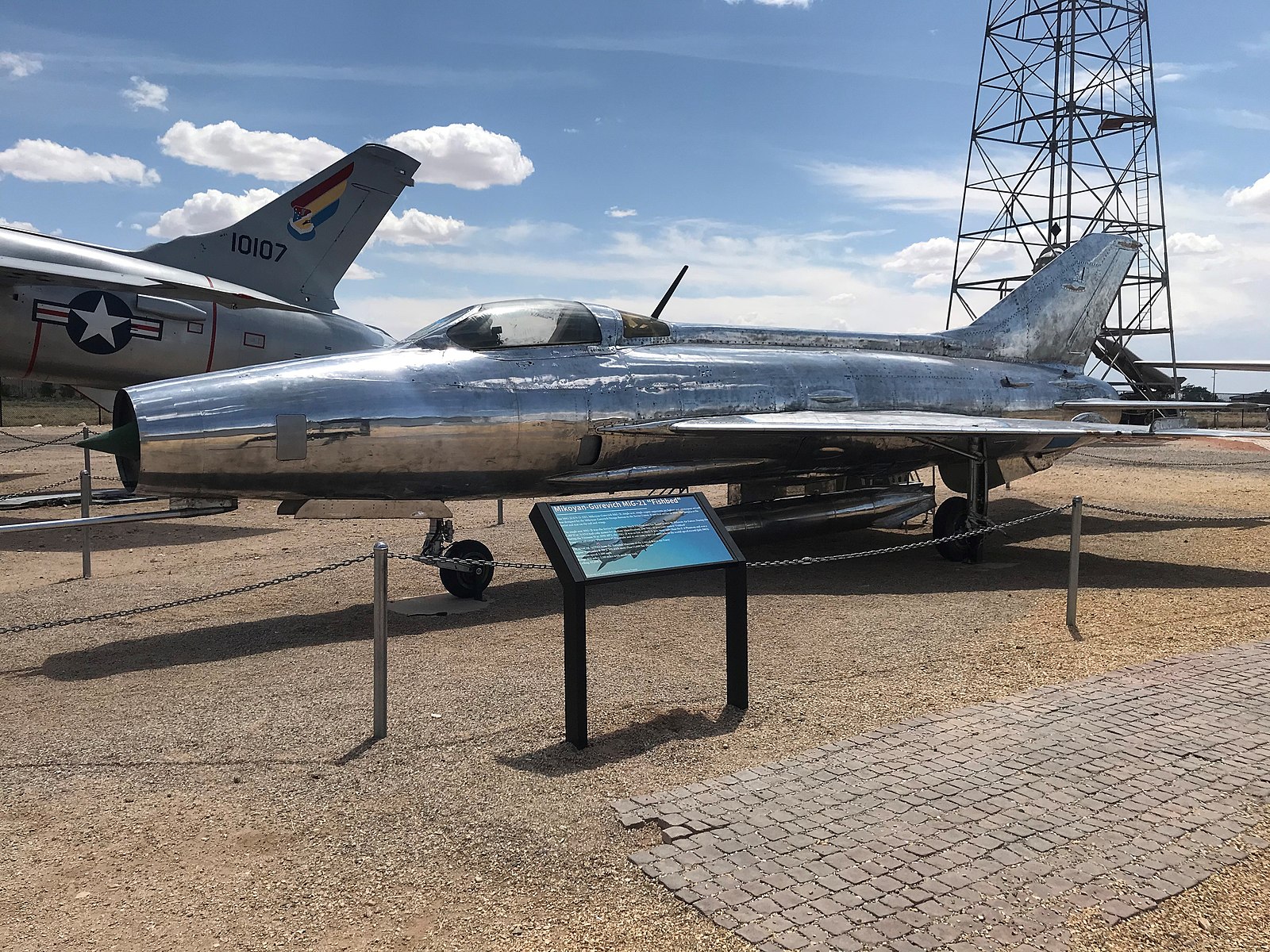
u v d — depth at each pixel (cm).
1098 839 387
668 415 966
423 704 574
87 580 1038
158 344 1545
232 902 349
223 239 1642
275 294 1700
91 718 564
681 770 468
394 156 1795
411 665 670
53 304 1441
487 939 322
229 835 403
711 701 577
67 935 329
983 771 458
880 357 1217
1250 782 443
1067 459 2766
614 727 532
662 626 784
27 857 388
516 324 927
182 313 1550
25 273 1295
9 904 351
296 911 343
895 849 378
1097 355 2597
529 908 340
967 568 1084
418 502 861
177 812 427
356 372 823
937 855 373
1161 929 324
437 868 371
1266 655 666
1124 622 780
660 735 519
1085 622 783
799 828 397
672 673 639
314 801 435
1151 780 446
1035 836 389
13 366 1477
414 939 323
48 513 1689
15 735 534
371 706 572
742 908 334
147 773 474
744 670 559
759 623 796
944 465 1273
